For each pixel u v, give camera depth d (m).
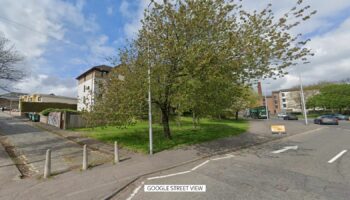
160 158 9.05
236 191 5.29
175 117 21.67
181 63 10.42
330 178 6.07
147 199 5.11
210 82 10.05
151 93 11.58
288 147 11.20
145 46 11.30
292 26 8.74
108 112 11.99
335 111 58.53
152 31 10.93
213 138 14.05
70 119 22.08
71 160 9.39
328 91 53.25
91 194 5.52
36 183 6.51
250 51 8.77
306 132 18.45
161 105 12.81
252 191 5.25
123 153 10.21
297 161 8.11
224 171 7.05
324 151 9.88
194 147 11.18
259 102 54.28
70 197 5.38
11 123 27.42
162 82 11.15
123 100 11.31
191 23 9.71
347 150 9.97
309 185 5.55
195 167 7.74
